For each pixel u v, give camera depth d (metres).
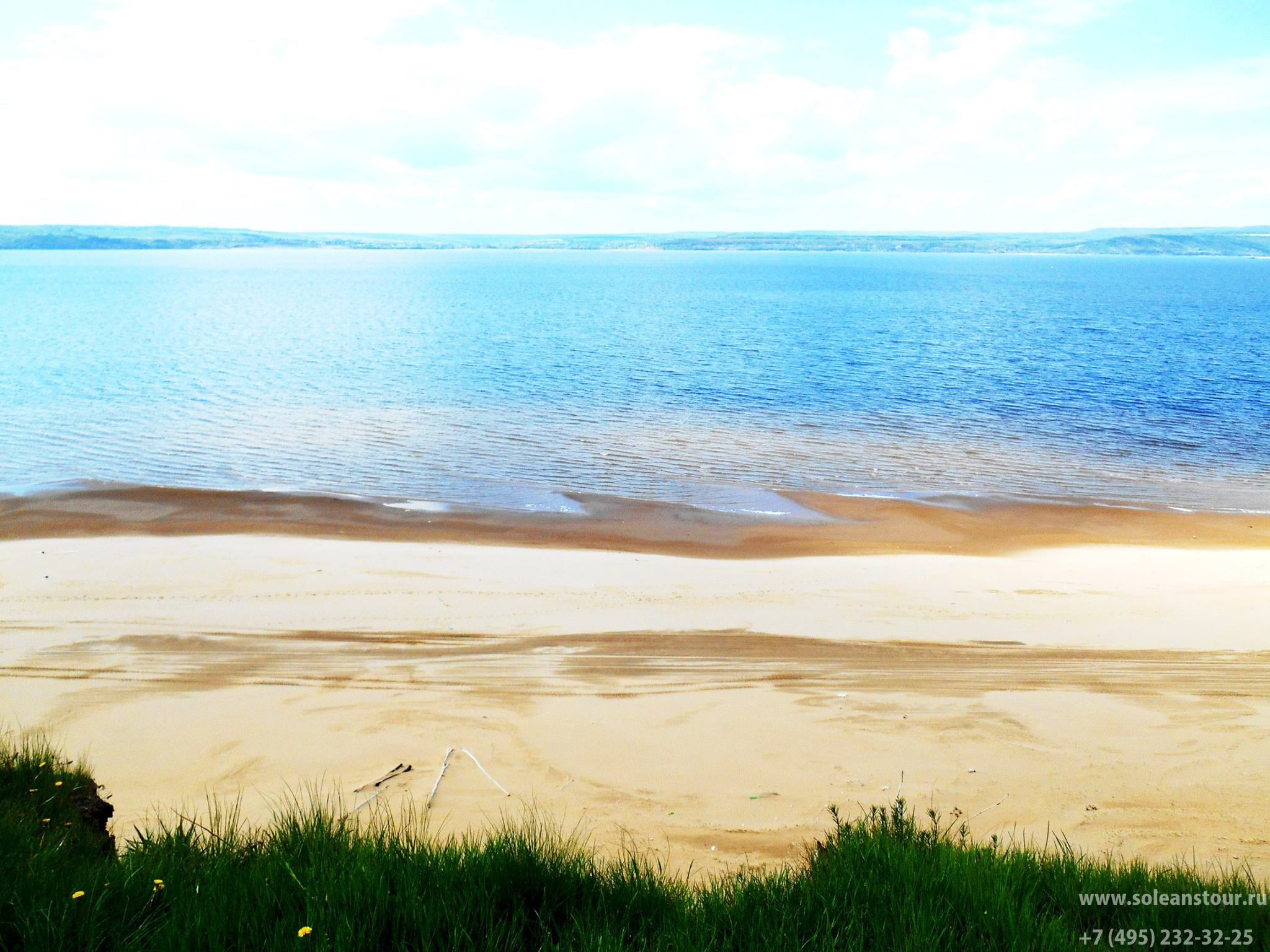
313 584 13.05
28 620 11.15
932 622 11.76
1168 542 17.09
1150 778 7.30
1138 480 21.95
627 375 37.69
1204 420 29.00
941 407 31.00
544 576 13.81
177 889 4.27
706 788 7.12
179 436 25.08
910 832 5.50
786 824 6.52
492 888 4.34
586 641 10.78
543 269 197.75
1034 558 15.80
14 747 6.70
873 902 4.45
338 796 6.86
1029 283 138.12
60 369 36.84
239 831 5.71
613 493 20.03
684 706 8.84
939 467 23.02
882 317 69.69
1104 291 114.12
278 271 173.38
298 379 35.31
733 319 66.50
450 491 20.03
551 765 7.50
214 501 18.53
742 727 8.34
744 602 12.61
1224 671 9.90
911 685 9.45
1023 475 22.30
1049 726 8.37
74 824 5.41
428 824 6.39
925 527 17.89
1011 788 7.14
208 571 13.59
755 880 4.80
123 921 3.94
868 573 14.52
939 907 4.38
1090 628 11.55
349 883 4.18
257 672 9.57
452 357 42.97
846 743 8.02
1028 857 5.11
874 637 11.08
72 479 20.22
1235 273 195.25
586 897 4.50
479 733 8.13
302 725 8.24
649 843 6.20
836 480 21.62
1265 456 24.34
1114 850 6.14
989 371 39.44
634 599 12.64
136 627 10.98
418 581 13.36
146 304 78.12
